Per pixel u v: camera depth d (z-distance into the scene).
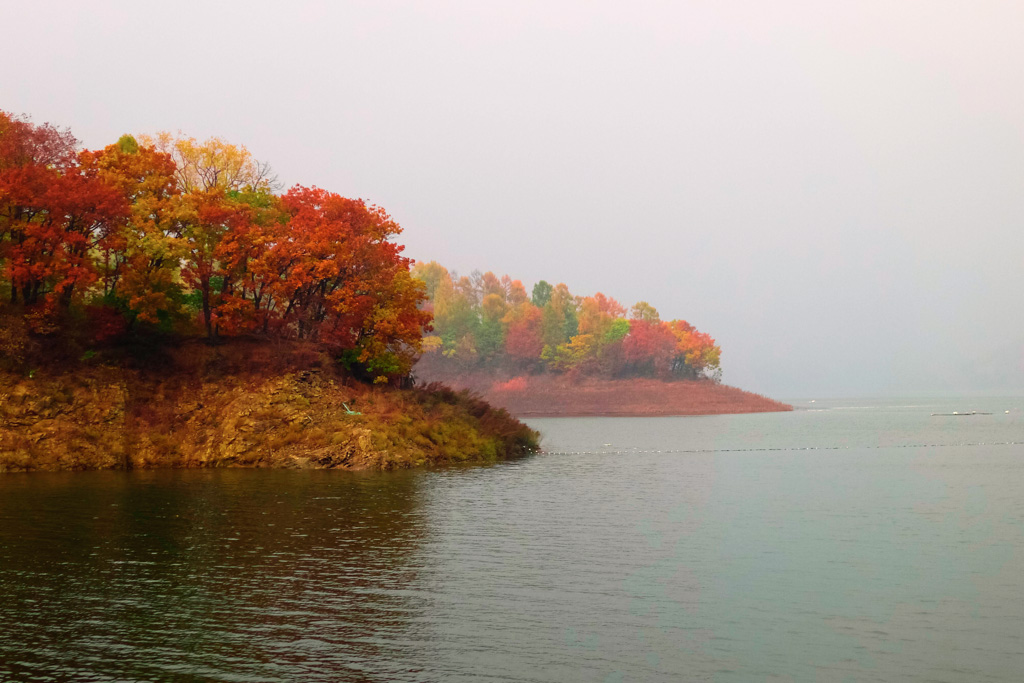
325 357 52.62
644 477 44.12
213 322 51.81
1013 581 20.03
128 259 49.47
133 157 51.75
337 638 15.48
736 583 19.70
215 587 18.89
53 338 46.88
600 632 15.97
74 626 16.06
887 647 15.23
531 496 35.06
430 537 25.03
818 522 28.66
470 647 15.05
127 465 44.28
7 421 43.22
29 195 44.25
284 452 46.59
